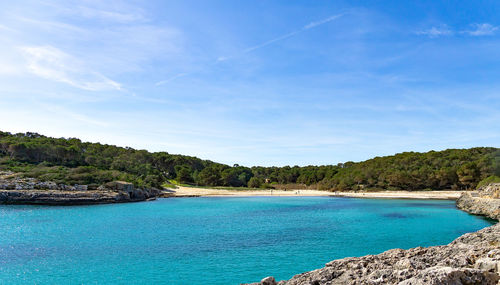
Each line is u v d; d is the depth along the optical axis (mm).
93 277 25188
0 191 75875
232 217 59969
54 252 32656
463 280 11859
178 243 36719
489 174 99562
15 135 128250
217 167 171500
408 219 55375
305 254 31641
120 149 153875
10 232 43438
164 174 155375
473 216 58344
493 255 15516
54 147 110938
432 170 115562
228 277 25109
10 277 25141
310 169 174500
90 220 55312
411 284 11914
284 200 101938
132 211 69938
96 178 96500
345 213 65562
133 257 30766
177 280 24453
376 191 121312
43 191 80250
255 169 192875
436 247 21984
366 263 18312
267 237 40125
